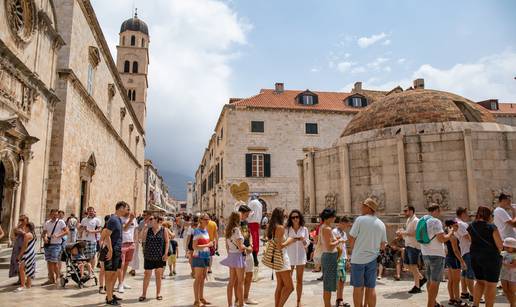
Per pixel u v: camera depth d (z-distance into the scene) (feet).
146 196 279.69
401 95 68.95
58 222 38.78
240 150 139.64
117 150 124.26
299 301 27.84
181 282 40.14
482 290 24.76
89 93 85.15
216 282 40.16
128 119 151.74
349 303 29.63
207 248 29.14
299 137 144.87
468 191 49.34
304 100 153.58
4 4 48.91
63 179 67.26
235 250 27.48
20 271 35.19
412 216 33.91
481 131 50.60
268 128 143.33
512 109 187.01
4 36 49.19
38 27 58.44
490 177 49.70
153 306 28.94
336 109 149.38
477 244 24.31
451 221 30.48
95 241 39.78
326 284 24.89
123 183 140.97
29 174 57.16
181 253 75.20
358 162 57.77
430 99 64.64
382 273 41.24
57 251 38.42
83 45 79.15
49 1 63.82
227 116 141.28
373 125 65.62
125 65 215.31
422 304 28.50
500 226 27.78
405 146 53.78
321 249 27.40
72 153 72.64
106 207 107.04
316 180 65.67
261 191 138.10
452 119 60.44
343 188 58.44
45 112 62.54
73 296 32.35
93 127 89.10
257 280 40.70
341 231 32.07
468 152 49.67
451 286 28.81
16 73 51.29
